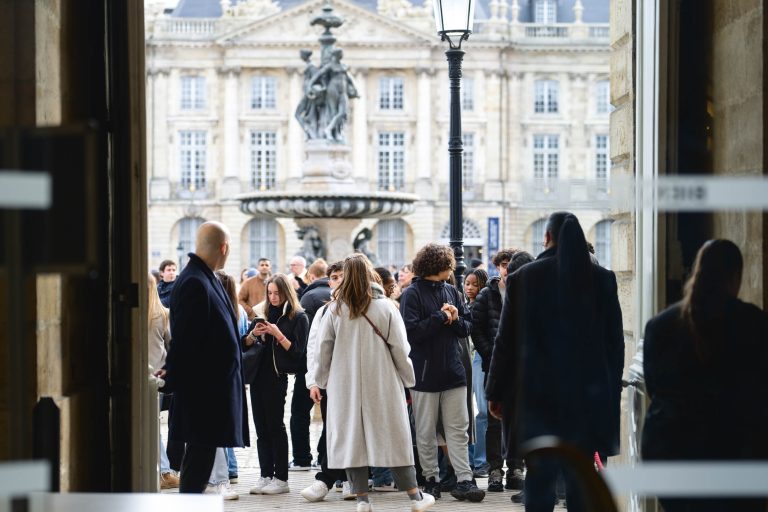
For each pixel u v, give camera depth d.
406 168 91.75
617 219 9.23
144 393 7.74
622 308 9.04
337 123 33.31
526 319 6.54
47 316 6.68
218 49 90.25
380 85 91.75
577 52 93.31
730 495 5.68
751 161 6.29
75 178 4.32
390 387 10.38
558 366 6.47
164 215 89.75
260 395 12.43
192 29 90.12
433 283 11.58
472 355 13.18
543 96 93.81
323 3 89.69
